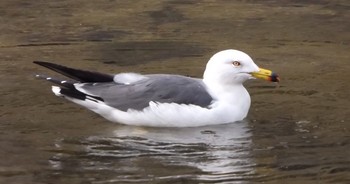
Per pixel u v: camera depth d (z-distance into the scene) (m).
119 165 11.37
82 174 11.06
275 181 10.89
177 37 18.05
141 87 12.83
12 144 12.05
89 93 12.83
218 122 12.90
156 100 12.68
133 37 18.02
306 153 11.83
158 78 12.95
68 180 10.88
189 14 19.95
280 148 12.02
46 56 16.58
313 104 13.88
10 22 19.12
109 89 12.88
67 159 11.56
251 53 16.98
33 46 17.31
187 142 12.20
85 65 15.91
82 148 11.94
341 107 13.73
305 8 20.62
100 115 13.24
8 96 14.05
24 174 11.05
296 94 14.40
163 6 20.66
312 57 16.78
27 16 19.64
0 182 10.77
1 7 20.34
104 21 19.28
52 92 14.28
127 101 12.76
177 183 10.79
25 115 13.23
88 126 12.81
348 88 14.73
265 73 12.99
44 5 20.64
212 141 12.24
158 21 19.34
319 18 19.75
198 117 12.70
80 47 17.27
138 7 20.58
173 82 12.88
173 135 12.46
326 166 11.38
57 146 12.00
